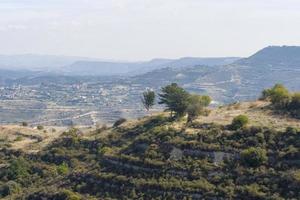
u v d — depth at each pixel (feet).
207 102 396.37
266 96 361.71
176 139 293.43
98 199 269.85
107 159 308.60
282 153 251.80
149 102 499.51
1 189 393.70
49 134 612.29
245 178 243.40
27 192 341.62
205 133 291.17
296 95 319.68
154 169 273.54
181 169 264.11
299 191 224.74
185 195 243.81
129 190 265.34
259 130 277.85
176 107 372.79
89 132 502.38
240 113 325.01
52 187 314.55
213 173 254.27
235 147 268.00
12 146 527.40
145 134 327.06
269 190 231.09
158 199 248.11
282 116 305.12
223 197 233.96
